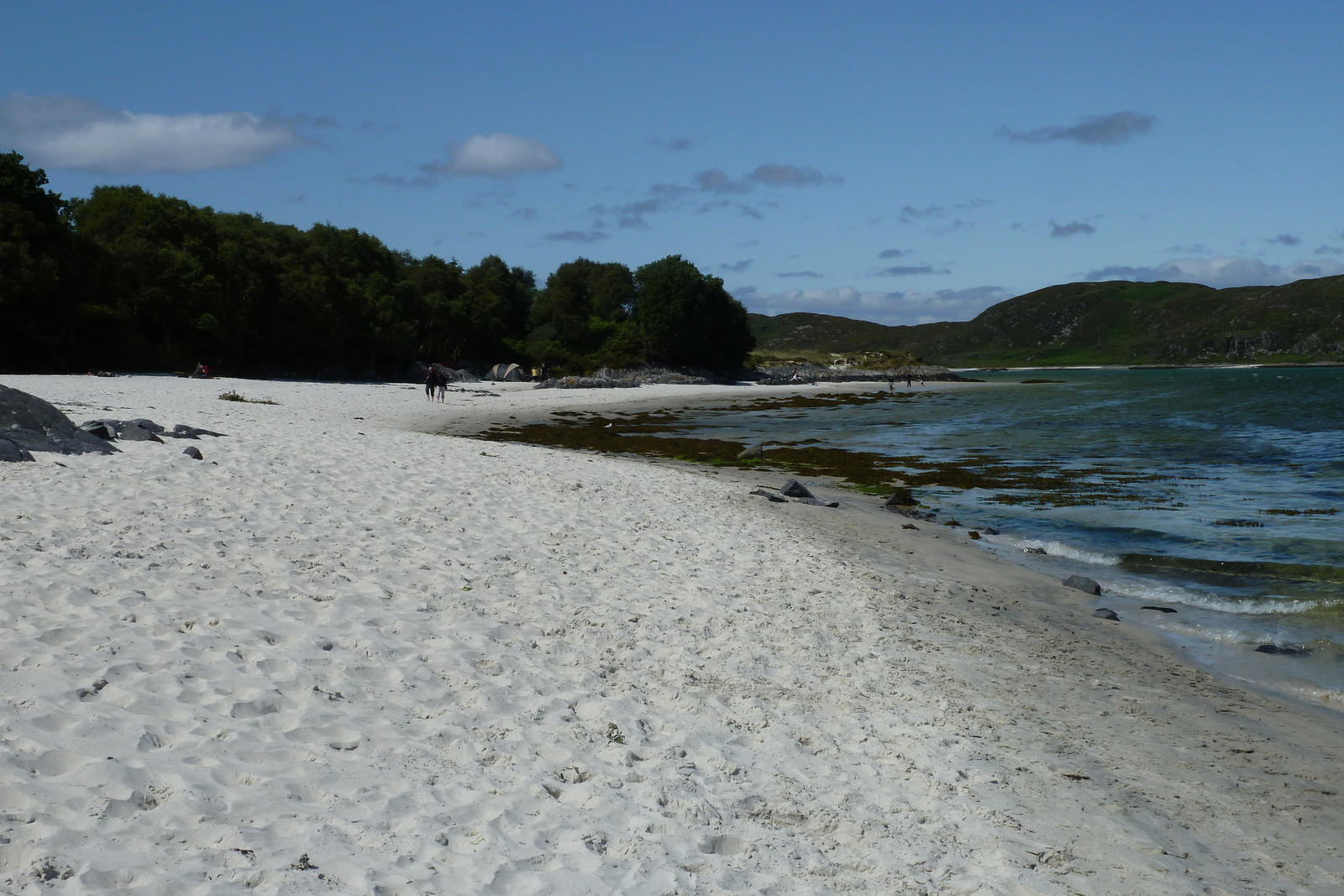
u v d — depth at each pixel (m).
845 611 10.87
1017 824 5.89
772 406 66.75
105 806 4.53
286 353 71.38
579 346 107.00
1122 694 8.81
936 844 5.49
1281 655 10.45
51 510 10.71
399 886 4.25
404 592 9.45
